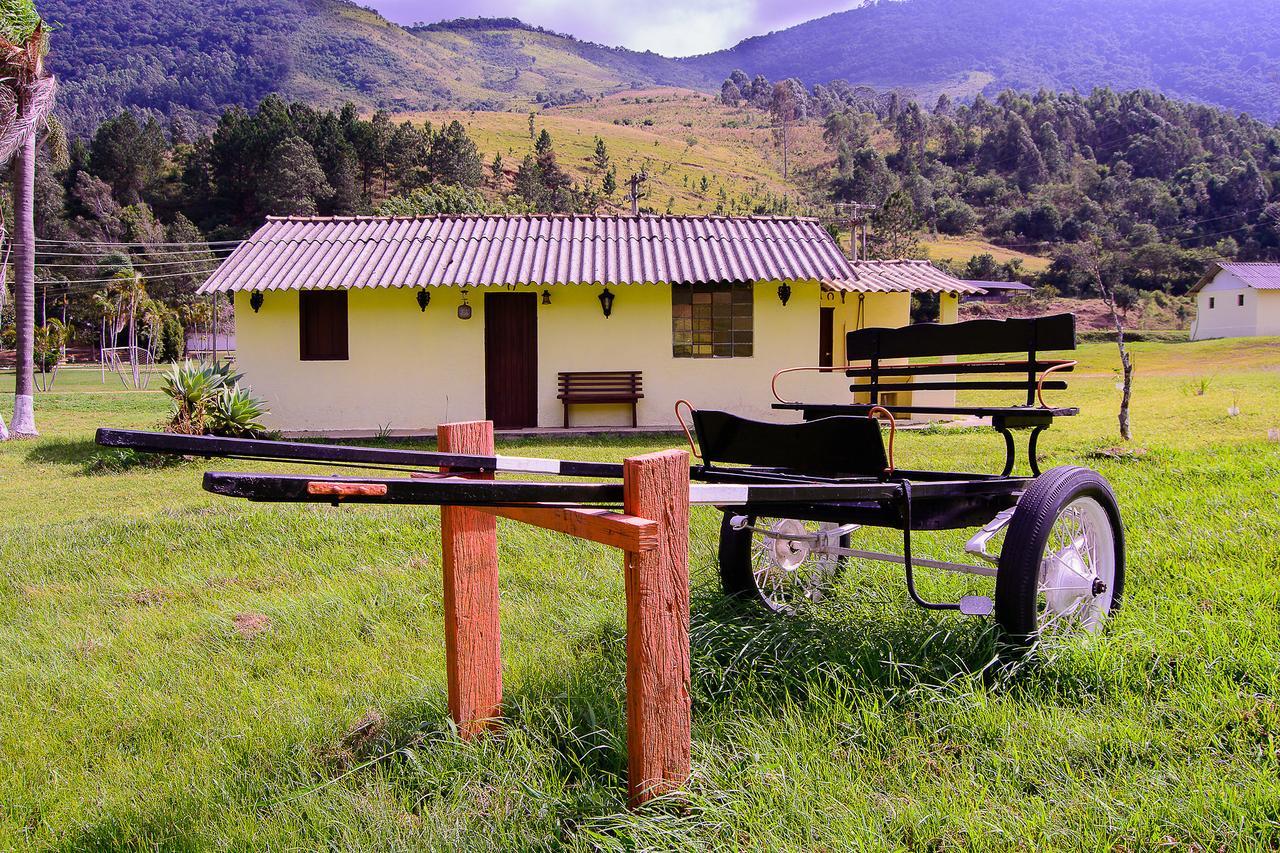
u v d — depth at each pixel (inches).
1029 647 122.5
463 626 112.9
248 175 4111.7
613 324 595.5
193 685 140.9
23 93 564.7
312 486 73.2
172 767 112.7
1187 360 1296.8
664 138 6776.6
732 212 4699.8
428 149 4707.2
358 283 543.8
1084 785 92.0
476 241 627.8
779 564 164.7
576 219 681.0
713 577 172.2
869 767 99.4
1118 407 585.3
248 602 183.6
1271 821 82.2
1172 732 101.0
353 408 586.9
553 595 174.9
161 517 268.4
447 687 118.0
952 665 122.0
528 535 223.3
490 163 5172.2
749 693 119.0
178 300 2888.8
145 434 84.0
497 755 105.6
